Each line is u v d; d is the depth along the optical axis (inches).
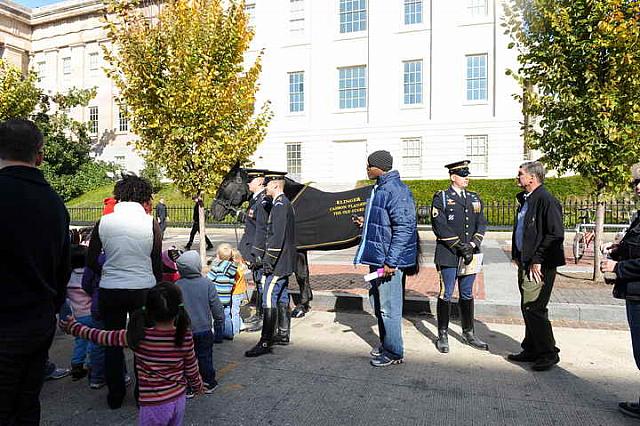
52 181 1235.9
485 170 977.5
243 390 174.2
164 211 750.5
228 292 235.3
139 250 157.6
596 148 335.6
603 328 250.2
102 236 156.9
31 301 96.7
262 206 237.5
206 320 169.9
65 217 108.0
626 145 329.1
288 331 232.4
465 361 203.8
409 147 1029.2
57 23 1571.1
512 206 774.5
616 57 319.3
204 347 169.5
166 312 119.7
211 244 627.2
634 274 143.6
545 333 188.7
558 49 339.6
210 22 447.5
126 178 166.2
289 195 292.7
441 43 995.3
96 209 1077.1
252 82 480.4
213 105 425.1
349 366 198.8
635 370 191.0
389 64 1037.2
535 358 199.6
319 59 1088.8
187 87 423.2
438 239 220.2
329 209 285.9
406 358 208.4
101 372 177.5
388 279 196.1
